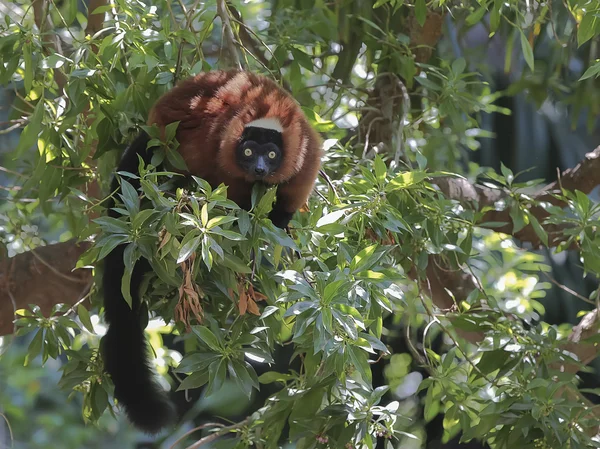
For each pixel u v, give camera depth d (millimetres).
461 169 12312
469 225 8078
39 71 8094
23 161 9984
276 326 6664
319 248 6383
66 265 9547
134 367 6684
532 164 14586
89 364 7184
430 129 10945
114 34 7320
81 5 12312
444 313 8781
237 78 7062
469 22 7984
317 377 6750
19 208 9539
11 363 13781
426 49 10195
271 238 5855
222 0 7594
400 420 9383
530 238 10211
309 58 9250
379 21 10008
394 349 12078
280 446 7746
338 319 5566
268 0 11211
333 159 8641
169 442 12516
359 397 6746
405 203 7453
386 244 6977
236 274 6086
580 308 13758
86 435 15133
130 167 6855
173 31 7789
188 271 5699
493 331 7828
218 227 5461
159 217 5586
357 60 11031
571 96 11844
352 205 6559
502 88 14430
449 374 7887
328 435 6711
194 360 6137
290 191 7023
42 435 14977
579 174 10258
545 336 7641
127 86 7605
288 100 7113
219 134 6762
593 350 8617
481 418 7129
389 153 9031
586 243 7832
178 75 7406
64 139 7816
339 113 12000
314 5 9859
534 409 6809
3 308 9484
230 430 7848
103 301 6945
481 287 8266
